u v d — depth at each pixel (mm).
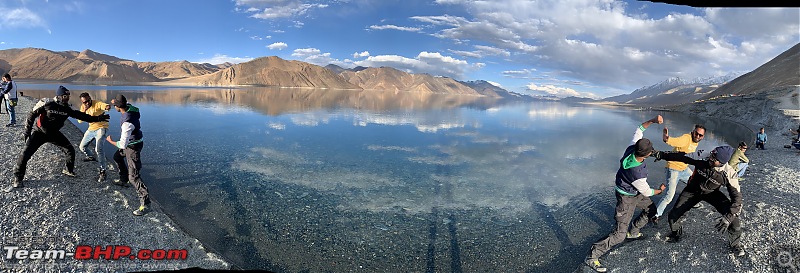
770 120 34156
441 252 6914
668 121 39438
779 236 6727
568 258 6844
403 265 6445
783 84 74500
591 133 23812
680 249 6559
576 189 10695
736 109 45500
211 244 6891
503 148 17016
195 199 9023
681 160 6465
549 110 53219
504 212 8820
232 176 10992
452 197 9781
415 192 10094
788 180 10672
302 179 10961
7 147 10539
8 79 13266
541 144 18531
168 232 6902
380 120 28750
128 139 7336
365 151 15391
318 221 8000
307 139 18016
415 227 7875
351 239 7266
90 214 7062
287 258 6523
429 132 22094
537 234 7723
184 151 14141
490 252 6965
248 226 7668
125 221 7078
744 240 6672
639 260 6336
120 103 7309
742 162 10273
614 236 6055
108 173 9641
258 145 15969
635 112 55312
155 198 8922
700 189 6289
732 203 5922
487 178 11648
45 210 6848
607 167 13531
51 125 7848
